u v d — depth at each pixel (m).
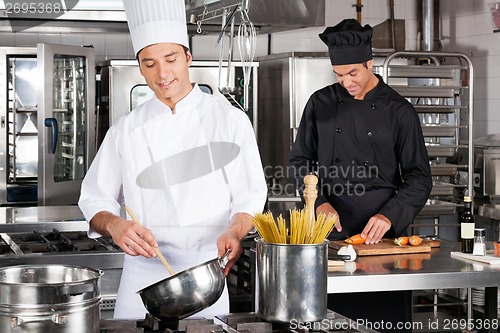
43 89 5.32
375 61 6.25
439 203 5.25
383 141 3.47
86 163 5.71
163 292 1.78
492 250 3.19
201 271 1.80
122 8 5.74
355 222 3.52
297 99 5.68
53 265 1.85
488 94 5.98
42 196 5.38
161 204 2.45
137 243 2.08
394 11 6.64
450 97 5.35
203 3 3.50
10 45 6.20
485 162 5.38
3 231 3.86
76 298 1.63
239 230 2.18
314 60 5.68
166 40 2.27
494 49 5.90
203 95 2.49
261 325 1.84
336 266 2.89
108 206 2.41
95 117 6.14
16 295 1.60
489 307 3.00
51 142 5.35
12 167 5.89
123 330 1.79
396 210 3.34
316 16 6.03
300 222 1.89
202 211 2.44
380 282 2.71
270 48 6.50
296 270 1.84
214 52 6.40
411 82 5.99
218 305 2.36
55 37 6.27
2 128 5.78
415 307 5.46
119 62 5.58
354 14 6.58
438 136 5.36
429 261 2.99
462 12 6.23
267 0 5.89
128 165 2.46
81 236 3.75
